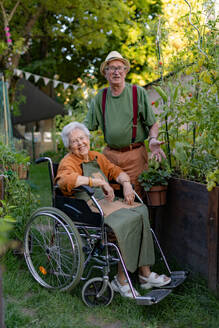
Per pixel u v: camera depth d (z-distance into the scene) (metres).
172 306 2.35
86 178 2.50
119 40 11.68
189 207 2.67
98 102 3.17
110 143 3.10
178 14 3.22
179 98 3.25
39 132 13.95
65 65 14.28
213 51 2.65
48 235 2.87
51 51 13.95
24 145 13.24
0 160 3.37
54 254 2.70
